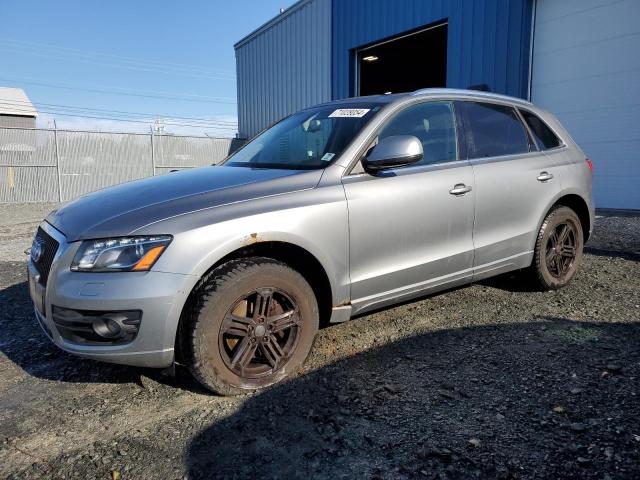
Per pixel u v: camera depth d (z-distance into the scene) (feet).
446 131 12.44
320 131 12.07
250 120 68.54
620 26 28.48
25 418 8.83
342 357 10.80
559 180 14.48
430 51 47.52
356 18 46.70
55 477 7.18
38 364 11.07
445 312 13.42
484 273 12.89
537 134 14.75
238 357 9.14
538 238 14.10
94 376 10.39
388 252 10.90
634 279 16.08
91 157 60.95
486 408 8.57
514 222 13.37
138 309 8.26
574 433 7.74
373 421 8.30
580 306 13.62
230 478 7.01
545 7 32.17
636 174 28.68
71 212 9.93
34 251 10.21
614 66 29.01
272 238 9.23
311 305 9.95
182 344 8.85
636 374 9.55
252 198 9.45
